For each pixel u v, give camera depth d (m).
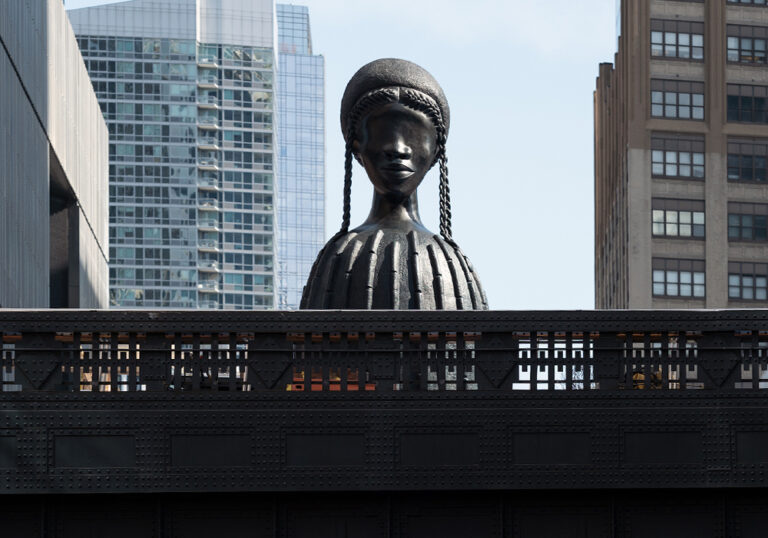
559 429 33.31
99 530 33.12
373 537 33.44
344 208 45.75
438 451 33.16
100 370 37.12
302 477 32.91
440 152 46.16
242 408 33.09
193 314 33.47
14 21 109.56
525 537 33.53
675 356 33.84
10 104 107.31
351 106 45.59
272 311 33.53
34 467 32.72
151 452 32.91
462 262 45.09
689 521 33.69
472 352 33.88
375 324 33.56
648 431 33.38
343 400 33.22
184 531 33.25
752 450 33.34
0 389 33.03
